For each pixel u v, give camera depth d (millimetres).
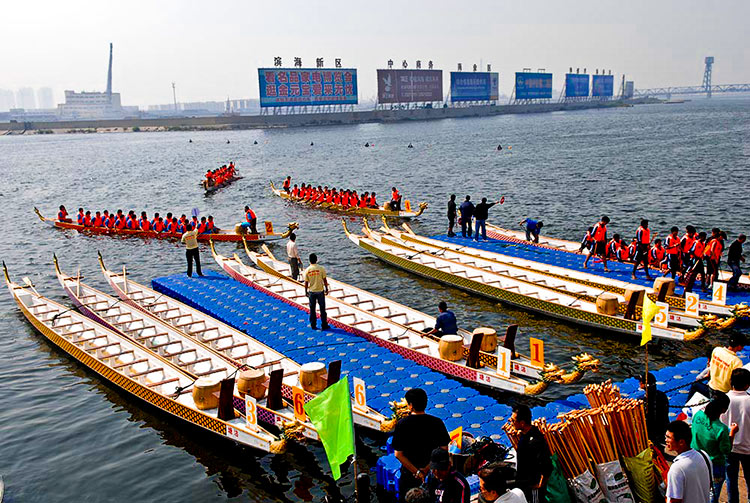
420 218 39531
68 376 17062
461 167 67000
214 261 30156
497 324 20047
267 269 25734
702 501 6887
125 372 15938
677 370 14273
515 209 41500
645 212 38312
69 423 14477
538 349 13953
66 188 60625
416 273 26094
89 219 37844
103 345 17047
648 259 22656
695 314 17266
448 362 15055
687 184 48000
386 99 183125
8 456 13133
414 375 14953
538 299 20344
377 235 30656
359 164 74625
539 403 14250
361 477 8844
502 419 12453
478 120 194750
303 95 165375
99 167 82688
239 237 34031
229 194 52531
